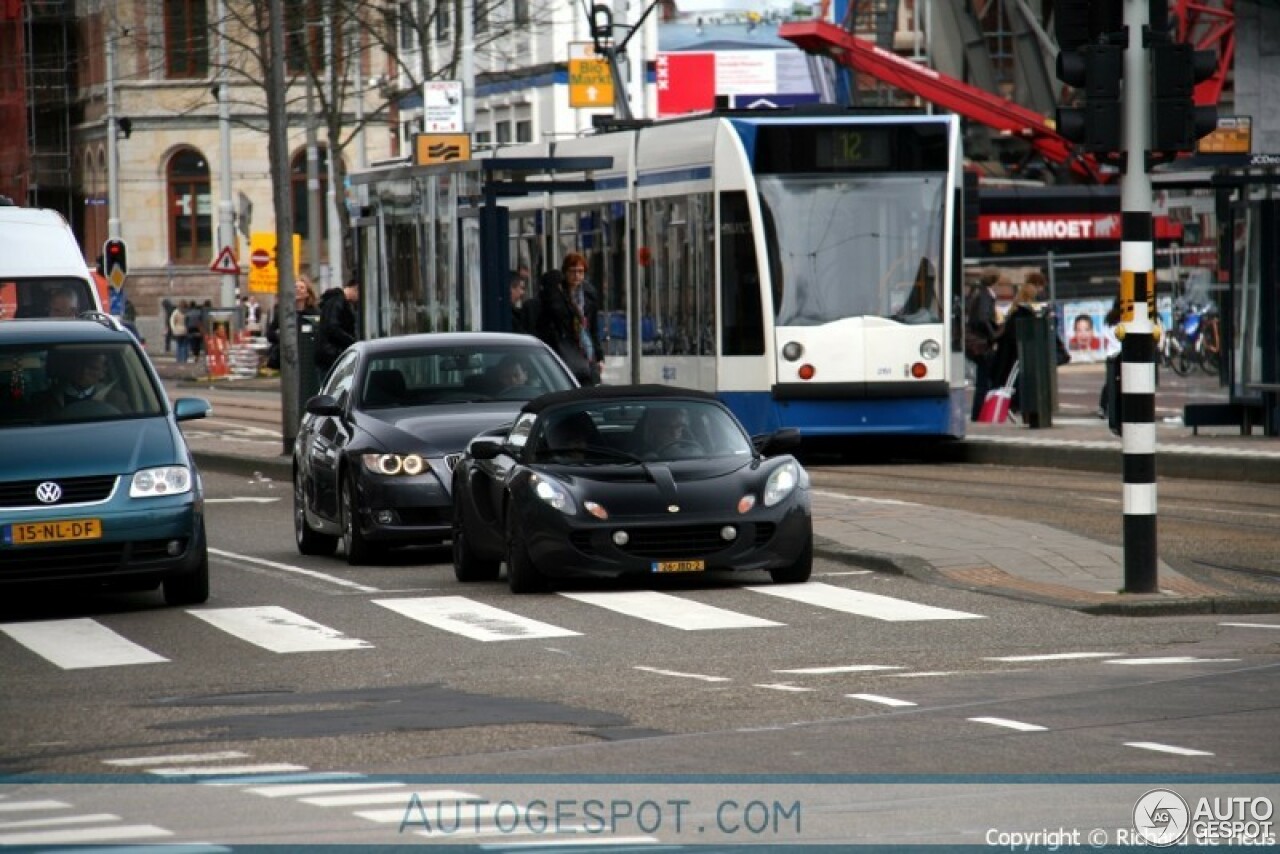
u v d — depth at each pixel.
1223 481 46.47
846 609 27.67
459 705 20.64
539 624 26.77
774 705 20.20
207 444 63.84
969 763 17.05
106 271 82.94
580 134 59.53
